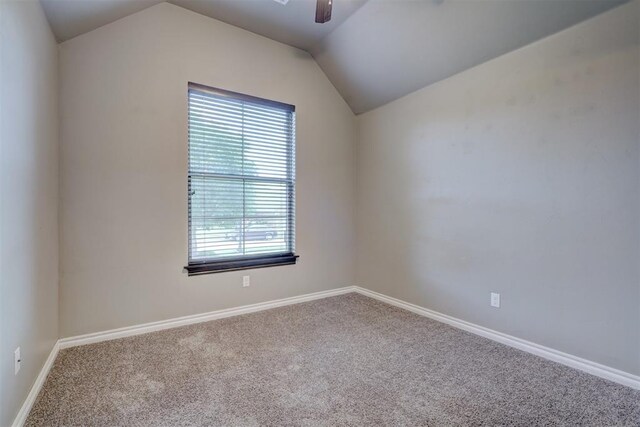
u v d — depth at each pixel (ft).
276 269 11.00
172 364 6.89
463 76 8.95
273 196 11.07
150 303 8.70
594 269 6.50
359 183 12.83
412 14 8.46
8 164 4.55
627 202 6.07
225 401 5.60
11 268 4.62
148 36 8.61
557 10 6.66
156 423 5.03
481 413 5.30
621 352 6.16
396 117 11.17
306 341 8.13
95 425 4.96
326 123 12.14
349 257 12.90
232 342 8.04
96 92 7.93
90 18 7.30
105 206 8.08
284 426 4.98
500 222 8.13
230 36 9.92
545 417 5.19
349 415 5.25
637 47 5.88
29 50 5.50
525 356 7.34
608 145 6.28
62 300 7.59
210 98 9.70
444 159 9.54
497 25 7.53
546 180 7.22
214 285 9.73
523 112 7.61
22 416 4.94
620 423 5.06
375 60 10.32
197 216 9.54
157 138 8.74
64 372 6.50
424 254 10.21
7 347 4.45
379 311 10.58
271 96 10.77
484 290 8.50
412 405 5.51
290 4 8.92
